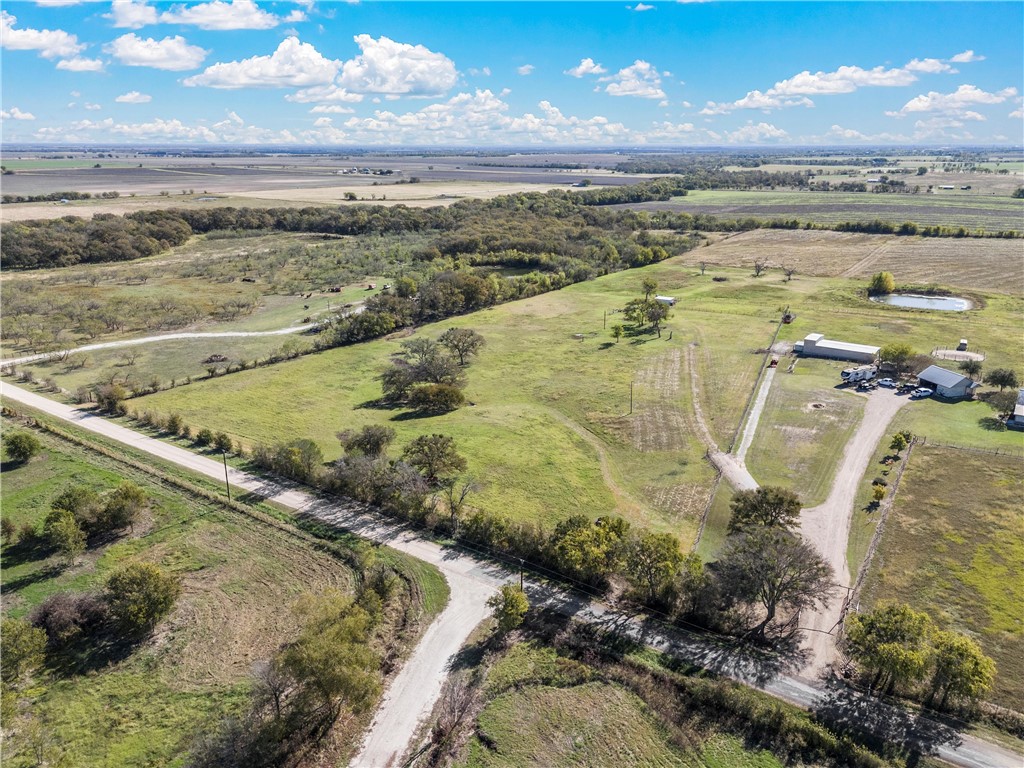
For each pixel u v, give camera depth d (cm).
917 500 6900
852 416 9038
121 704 4541
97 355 12319
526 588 5672
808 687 4597
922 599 5431
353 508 6969
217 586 5741
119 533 6531
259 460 7912
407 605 5481
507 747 4197
